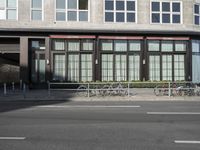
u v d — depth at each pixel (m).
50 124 13.27
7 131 11.92
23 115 15.66
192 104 20.81
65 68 32.47
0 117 15.05
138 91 28.97
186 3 34.53
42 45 32.78
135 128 12.47
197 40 34.56
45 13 32.81
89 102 22.16
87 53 32.72
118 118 14.77
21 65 32.06
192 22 34.75
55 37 32.22
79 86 27.62
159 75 33.50
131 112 16.70
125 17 33.56
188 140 10.64
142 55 33.19
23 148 9.61
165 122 13.79
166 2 34.25
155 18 34.03
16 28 31.78
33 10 32.81
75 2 33.22
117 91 25.58
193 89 25.92
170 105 20.08
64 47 32.50
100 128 12.45
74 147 9.73
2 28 31.64
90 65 32.78
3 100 23.77
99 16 33.25
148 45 33.31
